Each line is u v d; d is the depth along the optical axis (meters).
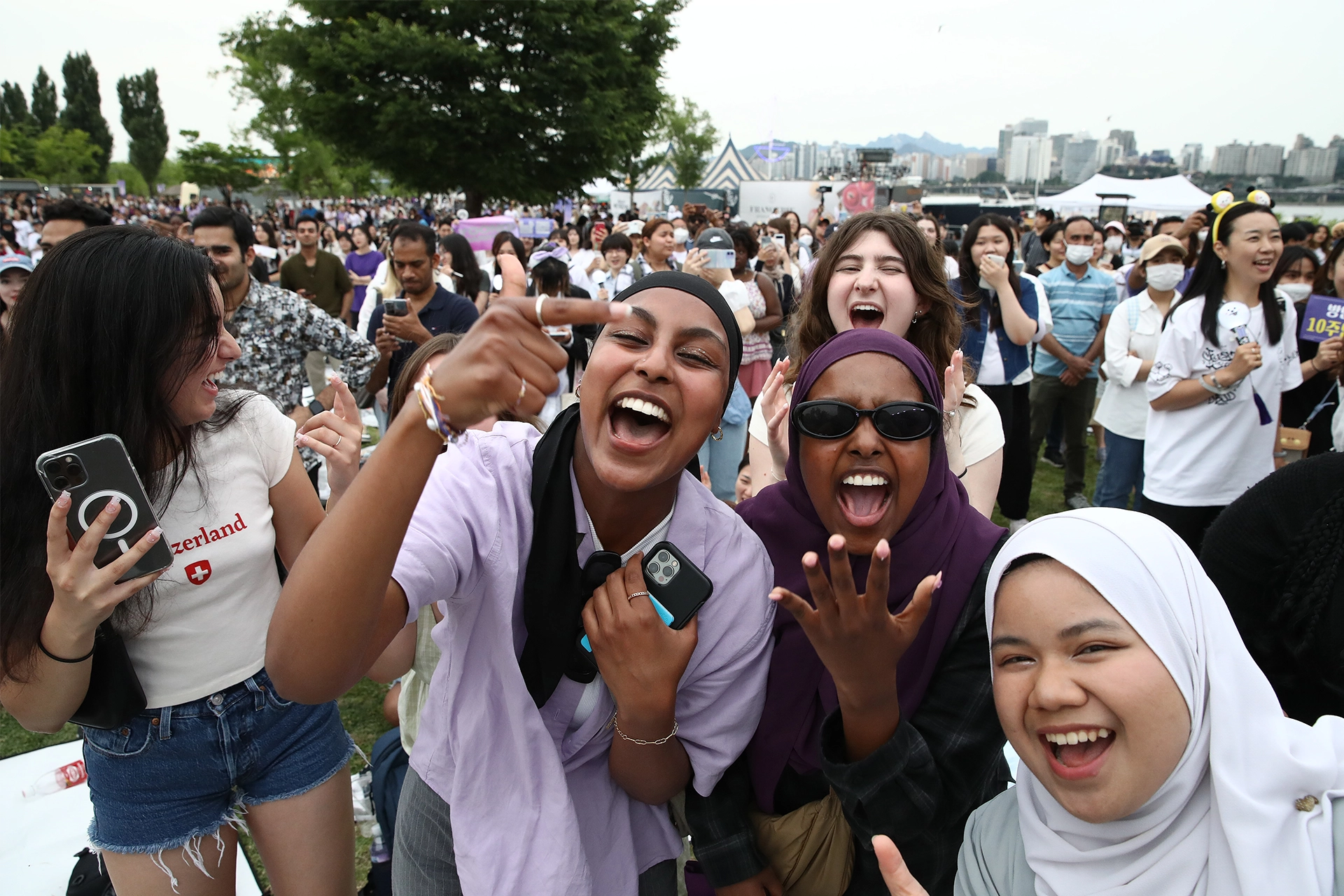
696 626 1.49
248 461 1.89
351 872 2.12
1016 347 4.86
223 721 1.86
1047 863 1.30
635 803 1.78
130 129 89.06
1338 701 1.69
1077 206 18.23
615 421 1.48
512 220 11.15
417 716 2.21
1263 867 1.09
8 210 25.88
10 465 1.60
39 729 1.72
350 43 24.23
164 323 1.64
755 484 2.89
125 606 1.73
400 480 1.16
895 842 1.55
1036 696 1.20
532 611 1.51
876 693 1.44
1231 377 3.47
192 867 1.91
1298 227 7.64
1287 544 1.72
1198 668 1.18
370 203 57.38
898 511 1.63
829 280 2.80
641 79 28.53
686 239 10.37
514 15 25.23
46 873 2.72
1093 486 6.80
